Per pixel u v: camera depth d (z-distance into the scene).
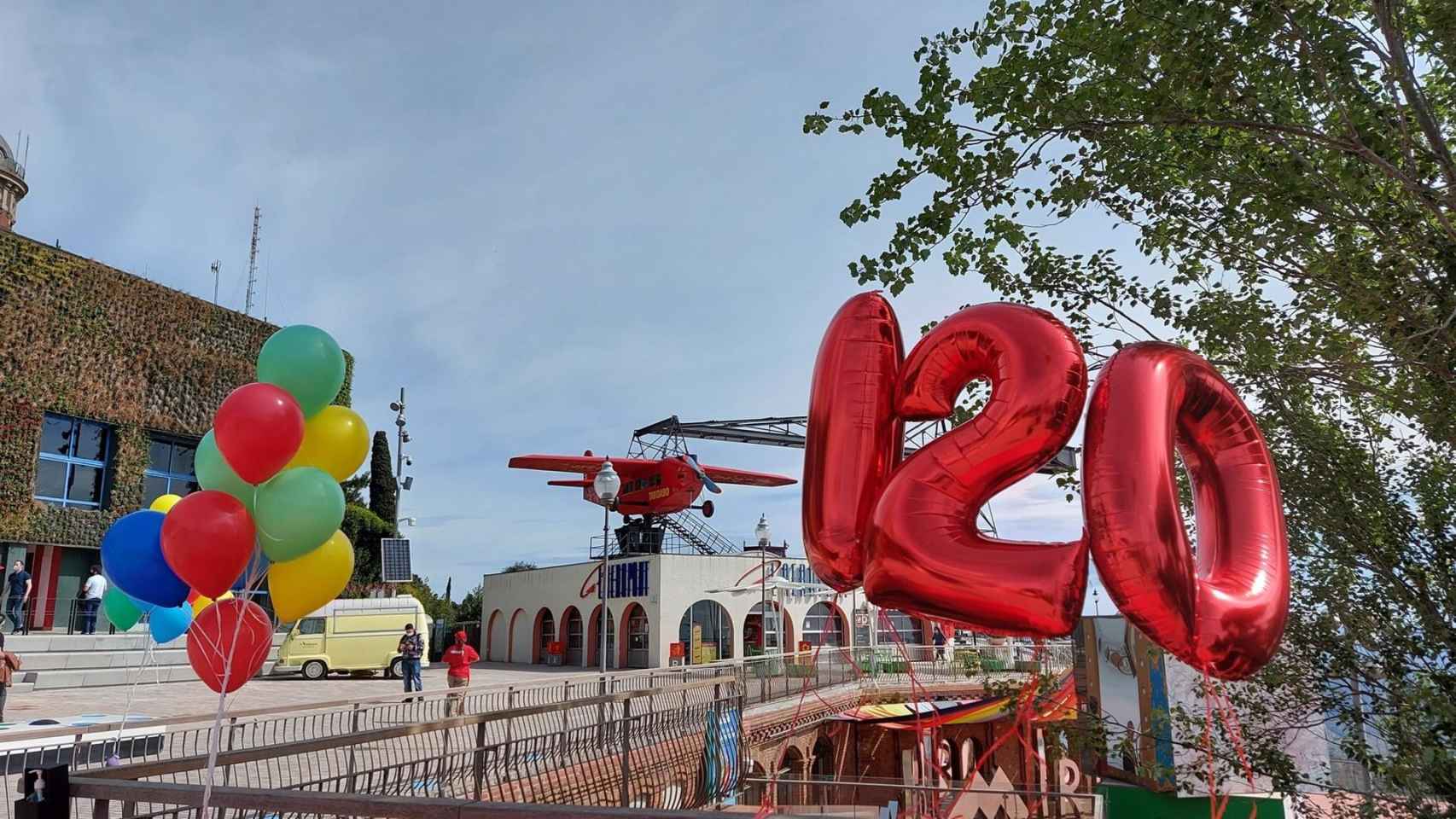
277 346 4.90
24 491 20.06
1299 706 5.06
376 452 37.41
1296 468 4.94
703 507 33.44
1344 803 4.95
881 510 2.93
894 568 2.85
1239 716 5.20
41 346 20.80
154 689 15.82
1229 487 3.03
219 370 24.83
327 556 5.11
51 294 21.14
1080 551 2.71
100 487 22.03
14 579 17.67
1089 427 2.79
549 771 8.44
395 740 9.61
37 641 16.31
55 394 20.94
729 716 12.91
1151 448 2.65
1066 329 3.01
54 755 7.17
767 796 8.95
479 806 2.84
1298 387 5.02
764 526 19.58
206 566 4.46
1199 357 3.00
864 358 3.26
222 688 4.54
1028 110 4.80
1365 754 4.50
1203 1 4.23
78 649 16.77
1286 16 4.05
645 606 29.45
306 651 21.70
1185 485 5.22
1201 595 2.63
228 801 3.30
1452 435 4.29
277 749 4.90
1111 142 4.69
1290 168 4.32
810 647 30.45
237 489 4.89
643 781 10.09
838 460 3.18
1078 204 4.95
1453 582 4.56
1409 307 4.18
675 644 28.72
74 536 20.95
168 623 7.18
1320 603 4.88
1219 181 4.70
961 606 2.76
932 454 2.94
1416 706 4.13
